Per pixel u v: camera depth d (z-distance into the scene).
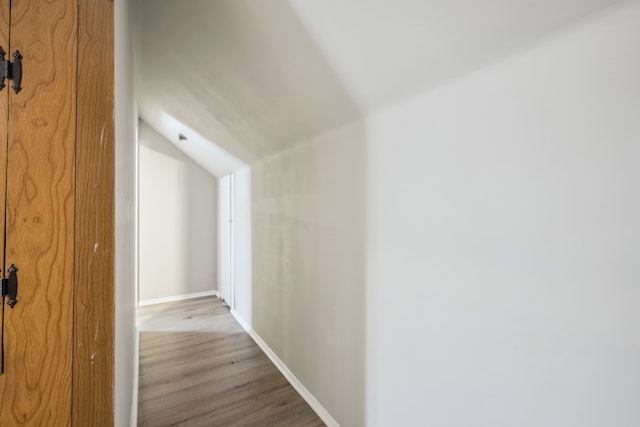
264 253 2.69
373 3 0.90
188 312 3.69
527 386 0.87
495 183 0.93
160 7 1.40
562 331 0.79
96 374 0.75
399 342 1.29
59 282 0.71
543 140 0.81
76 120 0.72
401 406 1.29
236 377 2.29
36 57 0.69
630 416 0.69
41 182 0.69
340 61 1.19
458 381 1.05
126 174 1.24
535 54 0.82
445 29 0.89
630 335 0.69
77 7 0.73
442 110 1.08
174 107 2.71
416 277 1.21
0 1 0.66
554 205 0.80
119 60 0.94
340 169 1.63
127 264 1.34
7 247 0.67
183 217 4.23
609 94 0.70
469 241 1.01
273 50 1.31
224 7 1.22
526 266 0.86
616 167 0.69
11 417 0.67
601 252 0.72
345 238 1.61
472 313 1.01
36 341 0.69
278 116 1.84
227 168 3.60
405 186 1.25
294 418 1.85
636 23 0.65
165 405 1.97
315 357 1.91
